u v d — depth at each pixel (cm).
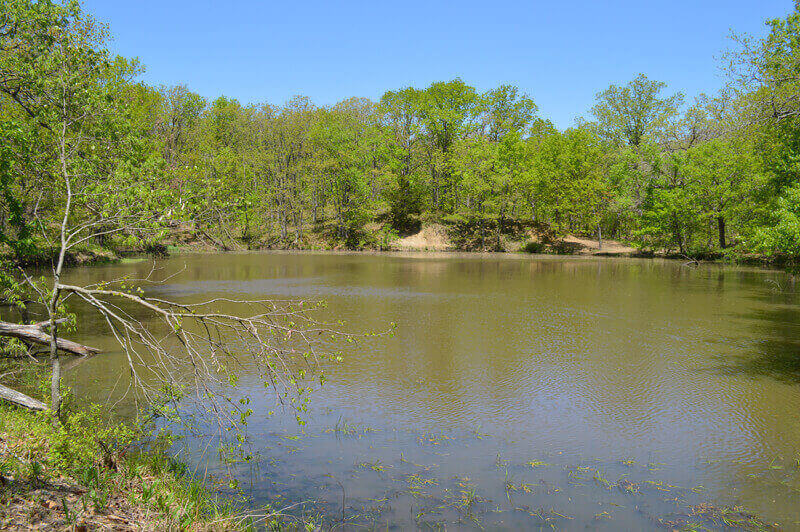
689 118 5559
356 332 1711
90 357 1327
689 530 606
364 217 7269
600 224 6450
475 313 2102
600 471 763
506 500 672
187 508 564
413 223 7512
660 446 856
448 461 788
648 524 618
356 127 7725
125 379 1138
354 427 918
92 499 540
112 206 798
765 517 641
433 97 7281
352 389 1137
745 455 824
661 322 1930
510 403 1057
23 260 2553
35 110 1313
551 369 1306
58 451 605
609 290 2872
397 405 1039
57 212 1448
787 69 2338
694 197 5156
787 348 1530
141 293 743
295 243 7069
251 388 1121
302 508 638
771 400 1080
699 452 834
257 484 699
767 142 2917
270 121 7088
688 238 5744
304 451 814
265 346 759
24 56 1325
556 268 4412
